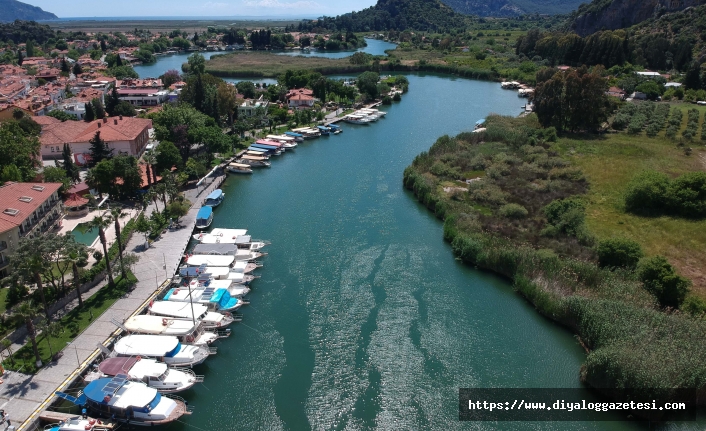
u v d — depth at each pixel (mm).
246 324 72875
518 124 177125
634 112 186875
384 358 66312
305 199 118625
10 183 88688
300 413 57688
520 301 79312
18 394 55625
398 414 57594
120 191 109312
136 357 61156
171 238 95062
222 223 105000
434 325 73000
